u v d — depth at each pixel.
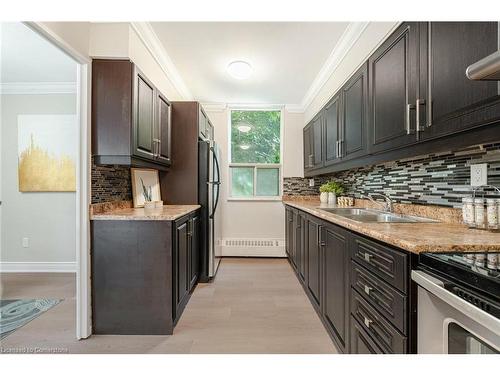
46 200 3.47
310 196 4.42
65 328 2.13
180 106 3.20
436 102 1.29
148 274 2.08
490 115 1.02
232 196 4.54
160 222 2.08
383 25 1.85
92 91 2.06
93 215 2.07
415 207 1.99
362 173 3.03
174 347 1.90
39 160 3.43
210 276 3.24
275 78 3.44
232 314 2.41
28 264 3.47
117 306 2.07
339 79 2.82
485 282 0.72
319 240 2.28
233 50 2.75
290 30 2.39
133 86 2.08
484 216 1.35
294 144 4.44
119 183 2.50
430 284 0.91
